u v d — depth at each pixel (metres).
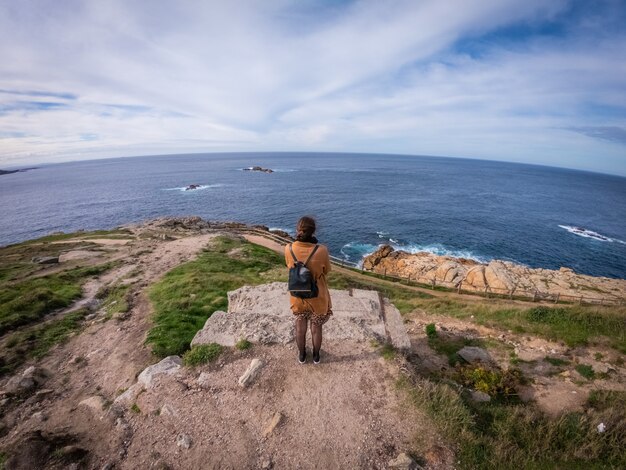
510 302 19.88
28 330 9.06
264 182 115.19
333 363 5.20
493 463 3.63
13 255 24.78
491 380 6.95
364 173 157.38
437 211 66.94
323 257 4.25
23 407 5.38
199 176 142.00
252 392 4.62
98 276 17.05
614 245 48.97
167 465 3.64
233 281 14.78
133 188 108.12
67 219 64.62
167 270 18.72
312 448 3.75
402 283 25.86
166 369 5.37
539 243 48.25
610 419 4.89
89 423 4.59
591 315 10.50
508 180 156.75
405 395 4.49
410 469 3.43
